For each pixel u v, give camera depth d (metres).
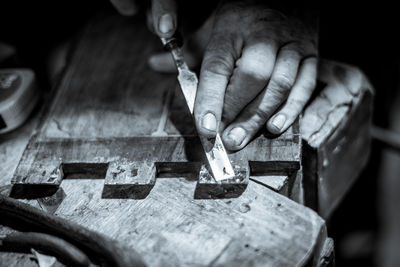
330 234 1.19
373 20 1.15
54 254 0.73
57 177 0.79
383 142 1.11
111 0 0.90
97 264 0.73
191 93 0.79
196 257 0.72
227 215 0.75
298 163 0.78
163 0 0.84
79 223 0.76
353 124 0.86
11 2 0.96
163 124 0.83
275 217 0.75
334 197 0.91
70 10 1.01
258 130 0.80
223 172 0.76
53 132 0.84
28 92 0.88
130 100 0.87
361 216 1.28
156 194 0.77
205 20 0.92
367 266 1.28
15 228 0.76
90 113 0.86
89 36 0.97
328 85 0.86
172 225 0.75
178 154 0.79
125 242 0.74
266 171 0.79
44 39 0.98
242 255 0.72
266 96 0.79
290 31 0.83
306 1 0.87
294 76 0.81
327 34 1.14
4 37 0.94
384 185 1.30
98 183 0.80
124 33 0.96
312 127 0.82
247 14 0.83
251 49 0.80
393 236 1.31
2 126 0.87
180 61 0.82
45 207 0.78
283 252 0.72
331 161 0.84
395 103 1.26
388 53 1.18
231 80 0.79
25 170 0.80
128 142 0.82
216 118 0.76
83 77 0.91
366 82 0.87
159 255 0.73
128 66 0.91
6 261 0.74
